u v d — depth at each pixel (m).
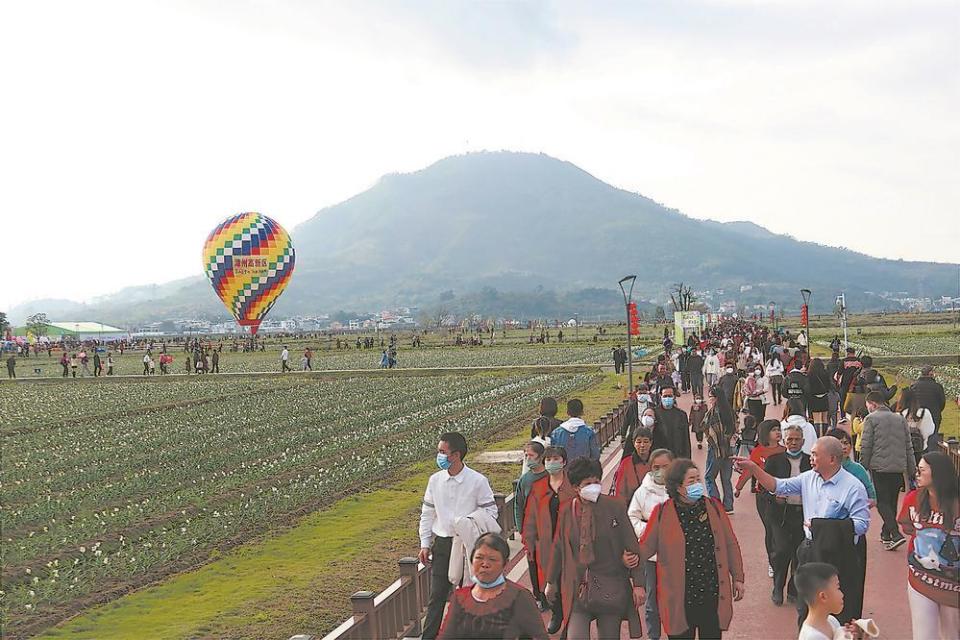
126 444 29.78
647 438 10.95
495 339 127.12
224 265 59.03
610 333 142.38
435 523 9.60
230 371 71.62
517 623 6.49
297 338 171.25
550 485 9.62
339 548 15.99
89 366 85.44
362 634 8.98
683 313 64.75
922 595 7.75
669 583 7.99
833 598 6.86
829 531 8.82
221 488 21.44
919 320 160.50
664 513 8.08
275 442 29.19
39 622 12.38
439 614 9.35
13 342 131.25
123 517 18.34
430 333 184.12
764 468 11.13
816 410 20.66
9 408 44.38
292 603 12.80
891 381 43.31
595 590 8.04
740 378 30.86
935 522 7.69
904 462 12.95
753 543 13.85
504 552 6.53
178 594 13.57
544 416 14.06
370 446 28.52
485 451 26.50
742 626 10.15
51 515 18.98
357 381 56.44
